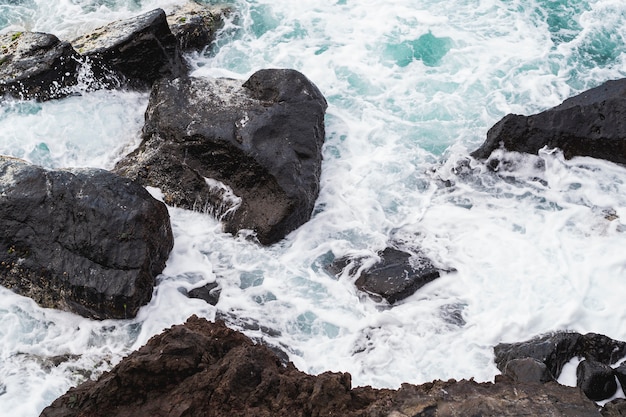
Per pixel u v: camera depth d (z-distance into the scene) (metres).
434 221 11.80
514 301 10.48
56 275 10.20
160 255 10.84
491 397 7.75
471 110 13.72
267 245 11.44
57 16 15.80
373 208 12.02
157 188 12.05
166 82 12.74
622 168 12.02
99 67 13.48
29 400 9.23
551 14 15.77
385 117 13.63
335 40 15.27
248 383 8.33
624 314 10.22
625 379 9.20
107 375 8.53
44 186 10.55
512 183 12.21
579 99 12.61
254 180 11.53
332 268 11.19
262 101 12.48
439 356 9.96
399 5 16.05
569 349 9.63
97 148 12.91
